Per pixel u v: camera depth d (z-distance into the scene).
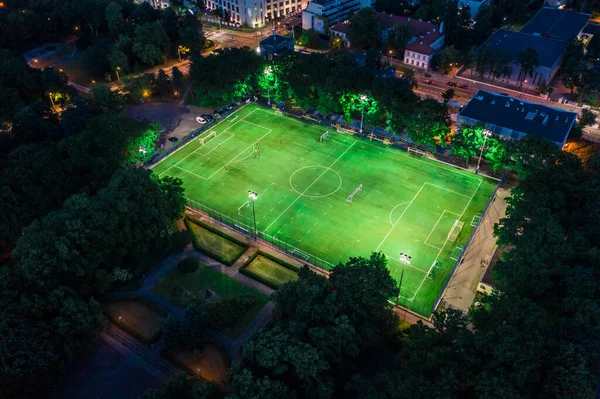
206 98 191.50
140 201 120.75
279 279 120.06
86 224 111.06
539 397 78.25
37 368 89.19
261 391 80.12
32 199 128.88
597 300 93.62
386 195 146.75
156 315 111.06
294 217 139.00
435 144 160.00
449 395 73.12
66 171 137.88
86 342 100.88
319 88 174.75
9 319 91.44
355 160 162.50
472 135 149.00
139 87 198.75
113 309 112.62
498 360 77.31
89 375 98.94
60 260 105.19
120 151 151.12
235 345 104.06
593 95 188.75
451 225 134.75
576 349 80.50
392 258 124.62
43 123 164.12
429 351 83.56
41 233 106.19
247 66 191.75
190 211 142.12
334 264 123.25
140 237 119.44
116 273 114.19
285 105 194.88
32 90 192.00
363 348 95.69
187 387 88.94
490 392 72.75
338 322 88.19
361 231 133.50
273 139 174.50
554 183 124.12
